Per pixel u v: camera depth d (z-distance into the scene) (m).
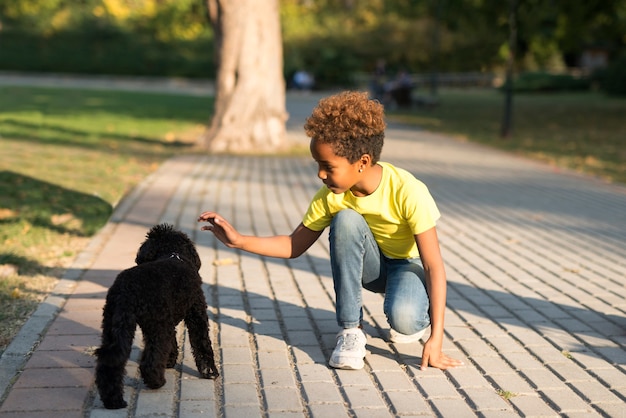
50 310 4.94
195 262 3.95
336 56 45.00
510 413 3.68
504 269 6.61
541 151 16.64
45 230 7.19
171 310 3.60
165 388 3.84
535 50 46.03
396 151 16.08
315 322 5.01
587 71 53.03
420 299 4.30
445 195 10.56
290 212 8.88
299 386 3.95
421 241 4.02
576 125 23.64
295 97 37.41
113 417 3.48
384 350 4.53
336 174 3.81
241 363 4.24
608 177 12.75
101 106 25.31
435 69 36.53
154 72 47.06
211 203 9.20
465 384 4.02
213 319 5.02
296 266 6.48
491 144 18.11
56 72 46.72
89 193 9.09
